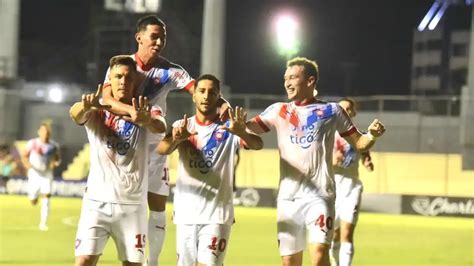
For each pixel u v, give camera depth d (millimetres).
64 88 67875
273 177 54781
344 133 13312
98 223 12055
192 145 12805
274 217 39719
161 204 15109
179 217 12938
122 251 12266
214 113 12898
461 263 23391
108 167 12055
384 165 53750
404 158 53656
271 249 25359
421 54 81250
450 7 81500
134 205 12180
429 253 25938
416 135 57625
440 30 80625
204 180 12773
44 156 30359
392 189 53406
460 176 52500
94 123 12094
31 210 39406
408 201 44969
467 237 32125
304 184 13000
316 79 13195
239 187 47375
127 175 12078
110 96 12109
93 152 12164
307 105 13180
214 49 53000
